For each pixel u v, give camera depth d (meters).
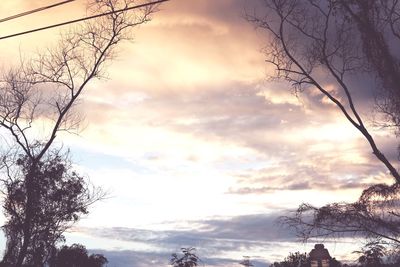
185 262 48.97
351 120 20.05
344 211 19.28
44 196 31.66
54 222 32.22
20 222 31.08
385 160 19.38
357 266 19.28
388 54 19.16
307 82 21.62
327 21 20.92
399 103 19.22
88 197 33.72
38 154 30.92
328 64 20.75
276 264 42.91
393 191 19.02
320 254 19.00
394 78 19.11
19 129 30.70
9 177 31.12
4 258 31.33
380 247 18.94
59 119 30.47
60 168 32.28
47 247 32.44
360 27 19.33
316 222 19.52
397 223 18.89
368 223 19.03
